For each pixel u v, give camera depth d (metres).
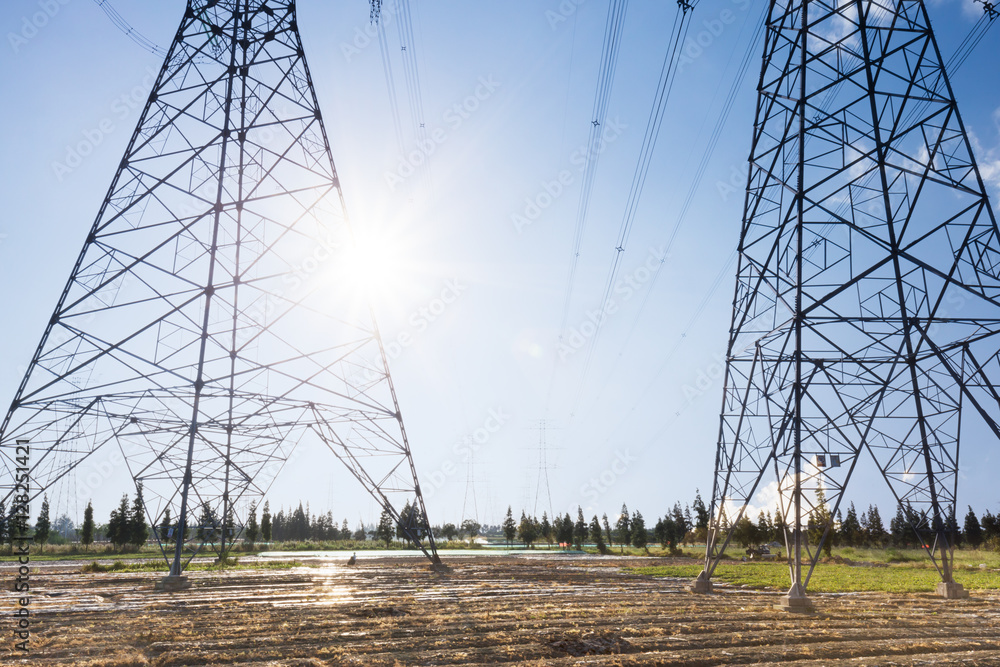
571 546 108.81
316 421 36.91
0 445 26.95
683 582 35.94
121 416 29.69
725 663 13.92
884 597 28.92
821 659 14.39
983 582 36.97
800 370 23.09
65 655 14.09
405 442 39.69
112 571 39.47
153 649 14.76
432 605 22.94
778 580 38.00
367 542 122.31
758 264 26.70
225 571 39.62
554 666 13.27
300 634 16.61
